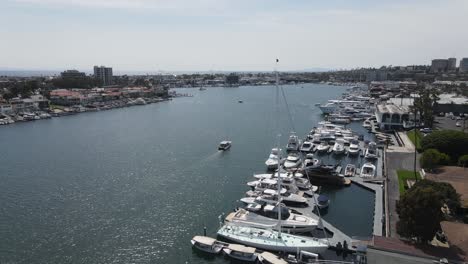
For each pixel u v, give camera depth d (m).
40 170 98.75
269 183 76.69
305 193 77.00
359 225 63.41
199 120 194.62
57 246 57.09
